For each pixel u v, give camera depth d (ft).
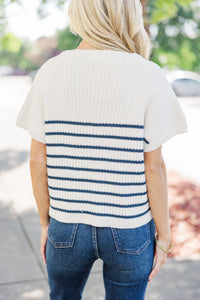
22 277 10.00
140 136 4.44
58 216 4.79
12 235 12.67
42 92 4.78
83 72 4.52
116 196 4.55
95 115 4.50
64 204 4.74
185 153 28.12
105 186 4.56
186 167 24.02
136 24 4.62
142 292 4.95
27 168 22.35
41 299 9.05
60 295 5.18
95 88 4.48
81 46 4.76
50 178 4.84
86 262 4.86
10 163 23.47
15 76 110.93
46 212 5.32
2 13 16.49
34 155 5.03
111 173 4.53
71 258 4.81
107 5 4.54
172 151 28.78
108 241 4.62
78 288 5.17
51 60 4.80
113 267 4.78
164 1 15.52
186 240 12.87
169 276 10.24
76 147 4.60
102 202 4.59
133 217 4.59
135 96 4.42
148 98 4.44
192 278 10.17
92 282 9.84
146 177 4.66
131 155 4.47
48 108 4.74
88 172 4.59
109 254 4.68
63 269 4.93
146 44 4.83
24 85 81.05
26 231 13.05
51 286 5.25
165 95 4.54
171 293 9.46
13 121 40.06
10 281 9.78
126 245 4.61
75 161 4.62
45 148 5.00
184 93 65.62
